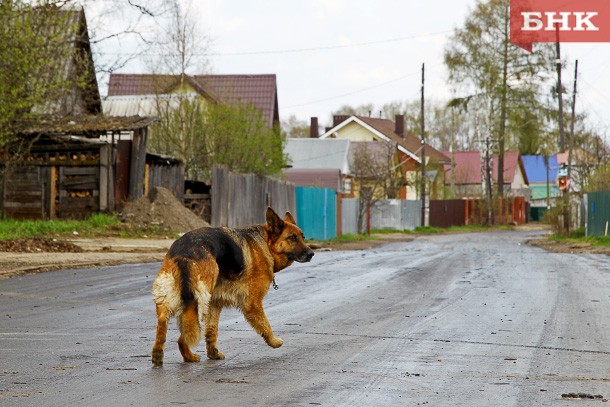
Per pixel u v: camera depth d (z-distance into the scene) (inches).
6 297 526.6
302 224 1396.4
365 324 455.8
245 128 1457.9
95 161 1057.5
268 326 354.3
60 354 351.9
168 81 1508.4
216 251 333.4
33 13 898.1
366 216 1924.2
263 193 1253.7
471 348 385.1
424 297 582.2
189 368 328.2
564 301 563.5
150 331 414.9
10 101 884.0
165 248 899.4
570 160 1777.8
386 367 338.3
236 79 2240.4
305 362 346.0
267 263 355.9
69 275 652.7
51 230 936.9
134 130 1065.5
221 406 266.8
